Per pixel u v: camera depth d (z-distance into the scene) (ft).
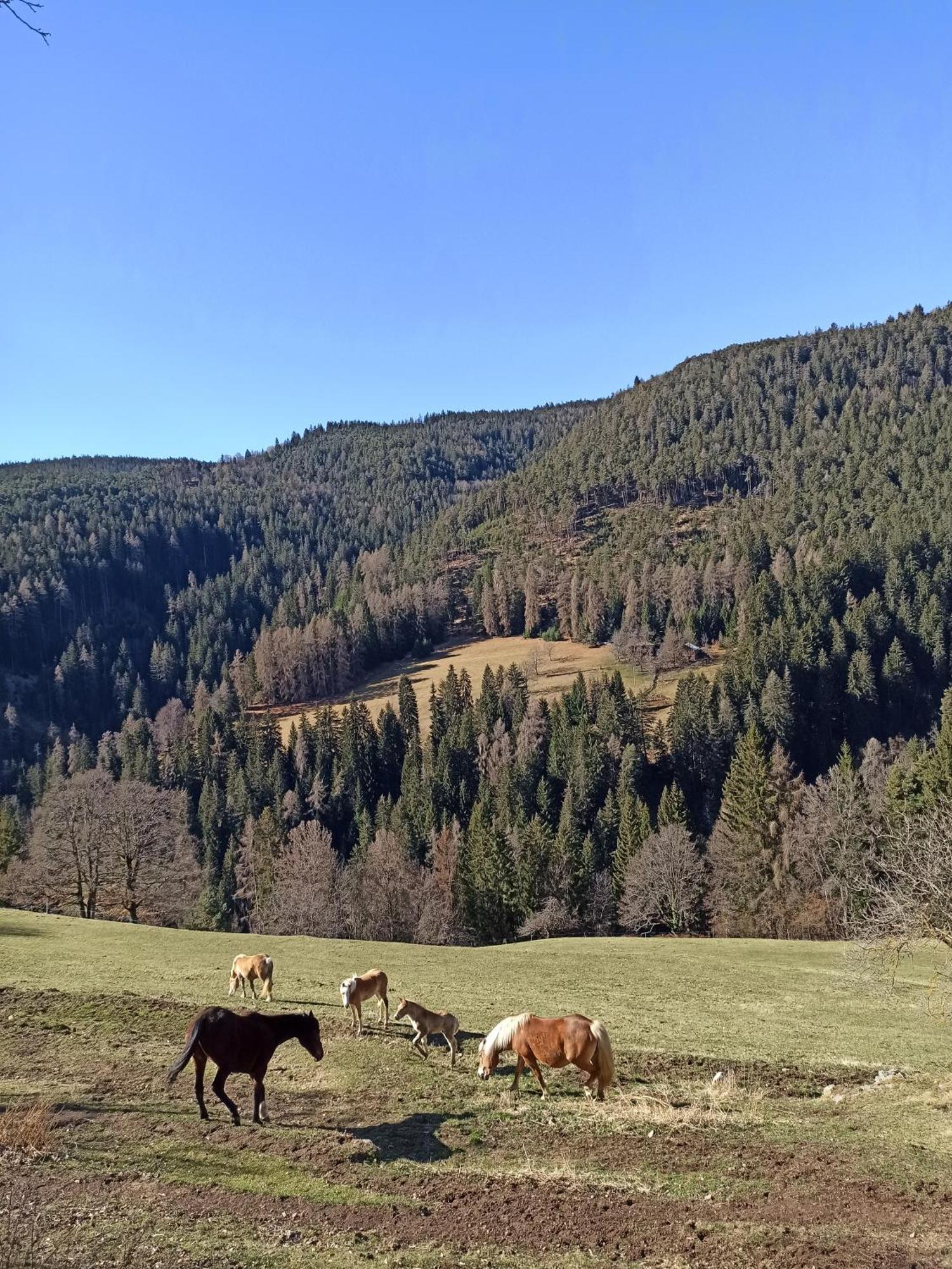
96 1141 48.32
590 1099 58.08
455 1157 47.88
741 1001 98.63
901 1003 100.89
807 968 123.24
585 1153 48.62
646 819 277.85
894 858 72.95
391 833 298.15
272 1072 62.54
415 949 129.80
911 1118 55.11
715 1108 57.41
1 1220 37.35
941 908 65.46
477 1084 60.39
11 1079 59.72
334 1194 42.34
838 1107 59.41
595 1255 36.52
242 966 82.99
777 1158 47.88
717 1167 46.60
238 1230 37.99
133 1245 35.78
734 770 276.21
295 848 268.62
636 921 244.83
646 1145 49.83
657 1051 71.46
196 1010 76.02
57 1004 76.69
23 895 216.54
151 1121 51.90
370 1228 38.83
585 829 317.22
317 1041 54.60
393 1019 69.77
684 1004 94.89
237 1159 46.47
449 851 291.38
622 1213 40.70
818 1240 37.88
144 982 87.15
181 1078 60.39
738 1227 39.11
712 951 137.69
